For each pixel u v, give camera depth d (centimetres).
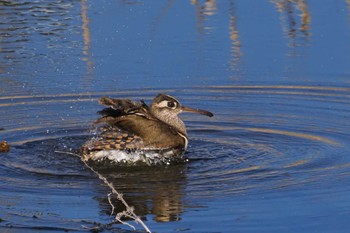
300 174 1248
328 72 1791
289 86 1725
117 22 2142
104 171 1277
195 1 2316
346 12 2181
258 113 1584
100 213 1114
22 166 1299
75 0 2356
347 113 1565
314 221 1076
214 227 1062
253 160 1325
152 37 2028
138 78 1775
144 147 1317
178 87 1727
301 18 2138
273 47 1945
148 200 1155
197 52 1917
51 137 1448
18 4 2330
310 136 1444
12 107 1609
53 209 1127
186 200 1149
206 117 1571
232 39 2002
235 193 1170
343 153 1347
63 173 1270
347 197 1149
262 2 2297
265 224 1069
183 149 1348
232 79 1767
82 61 1875
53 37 2034
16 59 1886
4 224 1078
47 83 1733
